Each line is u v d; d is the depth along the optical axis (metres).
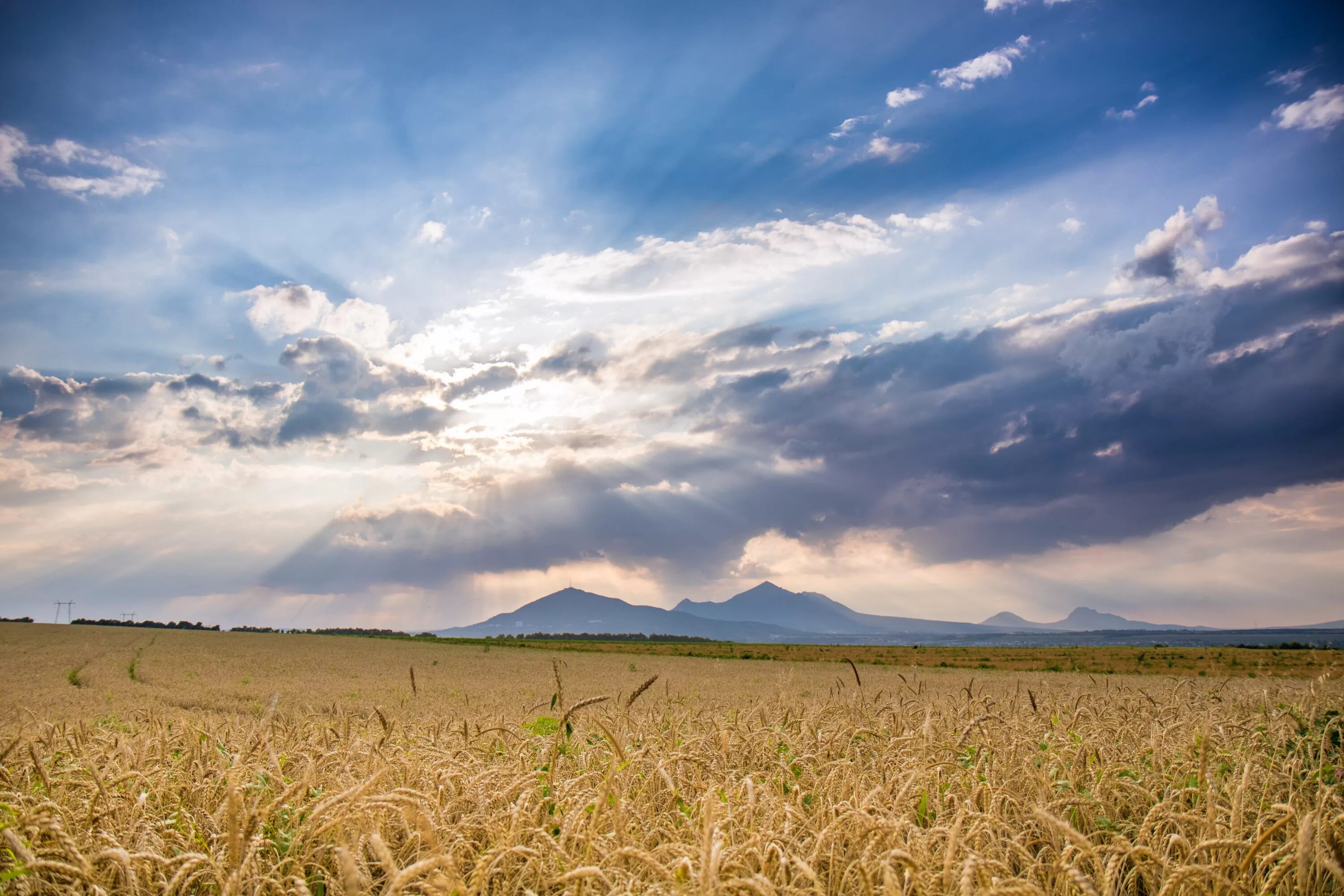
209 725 5.54
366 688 31.61
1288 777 4.02
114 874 2.83
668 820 3.38
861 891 2.57
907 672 45.78
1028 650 90.19
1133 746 5.54
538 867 2.65
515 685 33.12
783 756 4.96
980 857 2.39
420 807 2.67
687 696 19.34
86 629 95.12
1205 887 2.63
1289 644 94.69
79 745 4.88
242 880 2.58
